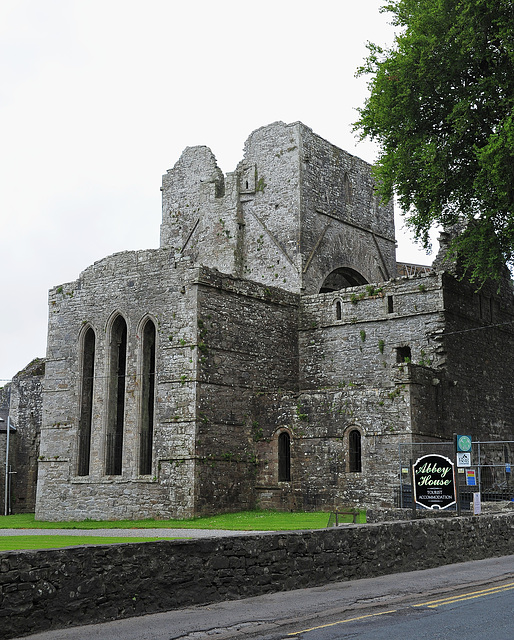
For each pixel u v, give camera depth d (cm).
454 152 2942
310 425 3325
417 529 1534
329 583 1305
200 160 4659
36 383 5066
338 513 2573
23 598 913
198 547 1124
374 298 3700
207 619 1012
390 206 5088
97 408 3703
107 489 3550
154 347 3628
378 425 3127
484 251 2945
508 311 4072
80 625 966
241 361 3562
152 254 3625
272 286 3831
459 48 2781
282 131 4369
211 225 4488
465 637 877
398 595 1202
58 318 3956
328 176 4528
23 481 4972
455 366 3484
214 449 3341
